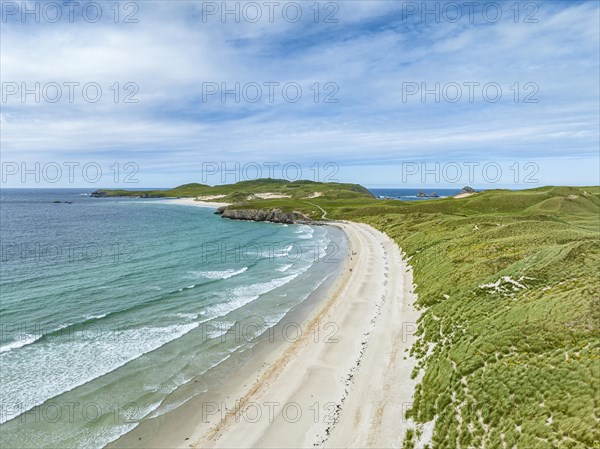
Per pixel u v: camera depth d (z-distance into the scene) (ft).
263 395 80.64
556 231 157.58
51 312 131.23
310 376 86.53
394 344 94.12
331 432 65.98
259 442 65.92
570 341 64.34
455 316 91.86
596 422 46.01
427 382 71.31
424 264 159.63
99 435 68.49
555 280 92.53
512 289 95.30
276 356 99.96
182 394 82.02
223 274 193.88
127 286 167.12
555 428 47.98
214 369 93.15
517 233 167.53
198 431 69.82
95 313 130.82
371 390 76.13
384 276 170.30
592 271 91.56
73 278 181.06
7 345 103.24
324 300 148.46
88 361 95.35
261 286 170.60
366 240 294.05
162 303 143.33
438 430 58.13
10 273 190.70
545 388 55.06
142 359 97.35
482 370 65.41
